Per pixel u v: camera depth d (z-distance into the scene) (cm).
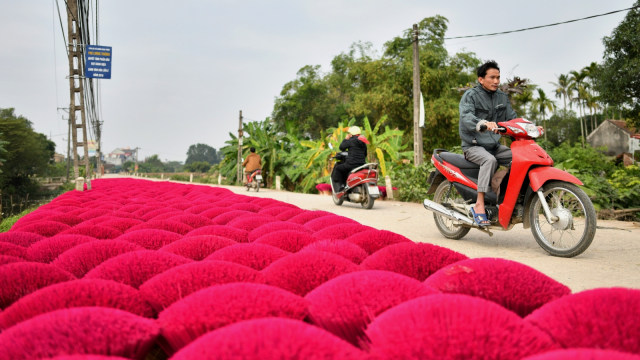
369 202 786
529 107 5103
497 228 417
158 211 341
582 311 86
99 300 103
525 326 79
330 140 1516
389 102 2538
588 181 793
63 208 369
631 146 4775
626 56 2012
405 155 1435
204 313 91
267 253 154
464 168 449
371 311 93
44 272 124
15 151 4147
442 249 148
